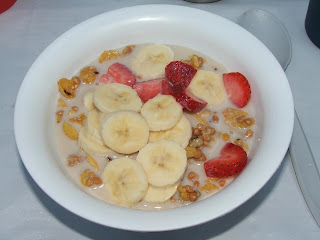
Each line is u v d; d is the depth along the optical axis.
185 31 0.32
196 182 0.26
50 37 0.38
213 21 0.31
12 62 0.37
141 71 0.31
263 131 0.26
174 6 0.32
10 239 0.27
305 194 0.28
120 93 0.28
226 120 0.29
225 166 0.25
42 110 0.27
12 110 0.34
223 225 0.27
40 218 0.28
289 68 0.36
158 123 0.26
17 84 0.35
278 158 0.23
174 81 0.29
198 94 0.29
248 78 0.29
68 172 0.26
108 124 0.25
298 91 0.34
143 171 0.25
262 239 0.27
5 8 0.40
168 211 0.21
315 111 0.33
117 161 0.25
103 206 0.22
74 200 0.22
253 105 0.28
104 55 0.32
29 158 0.24
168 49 0.32
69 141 0.28
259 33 0.37
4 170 0.30
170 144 0.25
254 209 0.28
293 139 0.30
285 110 0.25
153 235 0.27
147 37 0.32
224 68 0.31
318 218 0.28
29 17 0.40
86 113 0.29
